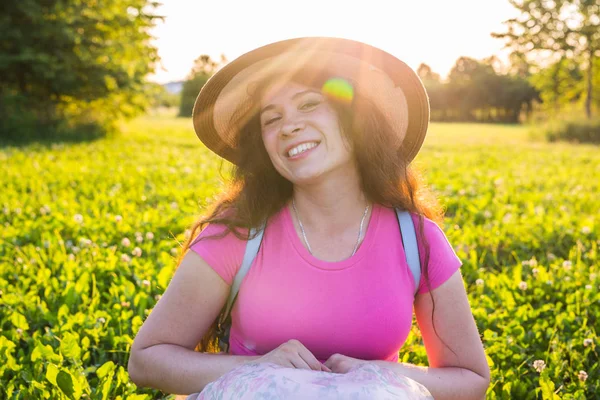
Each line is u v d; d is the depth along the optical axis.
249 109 2.25
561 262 5.52
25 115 24.41
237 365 2.01
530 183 11.43
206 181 10.54
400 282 2.10
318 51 2.07
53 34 24.80
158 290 4.29
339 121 2.06
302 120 2.04
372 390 1.73
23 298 4.13
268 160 2.23
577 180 12.35
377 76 2.14
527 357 3.55
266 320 2.09
